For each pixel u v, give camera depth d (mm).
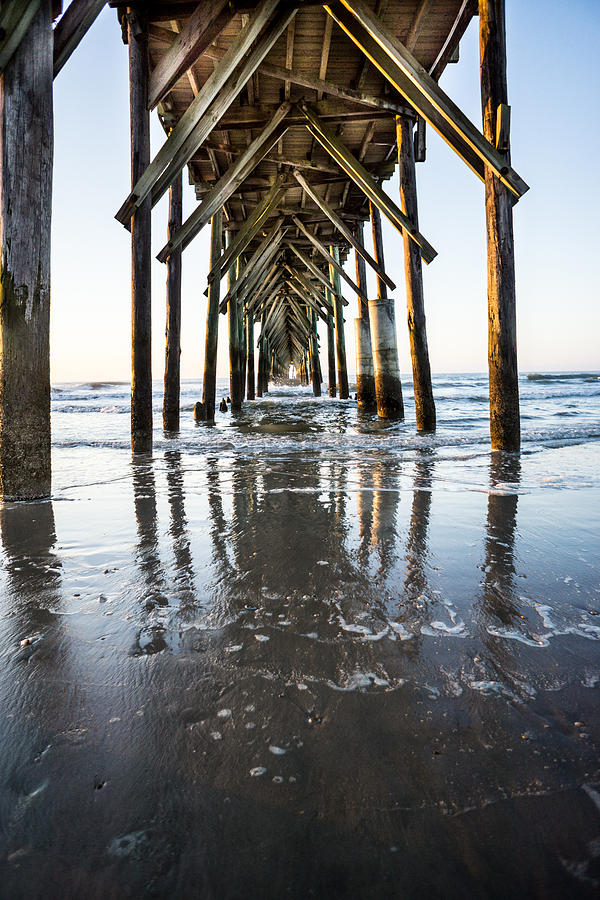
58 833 732
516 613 1433
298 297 22734
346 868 673
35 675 1138
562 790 797
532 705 1011
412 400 15359
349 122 7664
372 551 1995
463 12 5512
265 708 1011
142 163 5184
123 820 753
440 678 1110
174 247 7168
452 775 831
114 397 21531
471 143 4660
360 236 11633
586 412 10477
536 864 676
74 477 3809
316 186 10164
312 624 1375
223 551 2023
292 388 32906
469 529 2303
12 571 1818
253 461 4555
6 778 834
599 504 2787
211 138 7840
